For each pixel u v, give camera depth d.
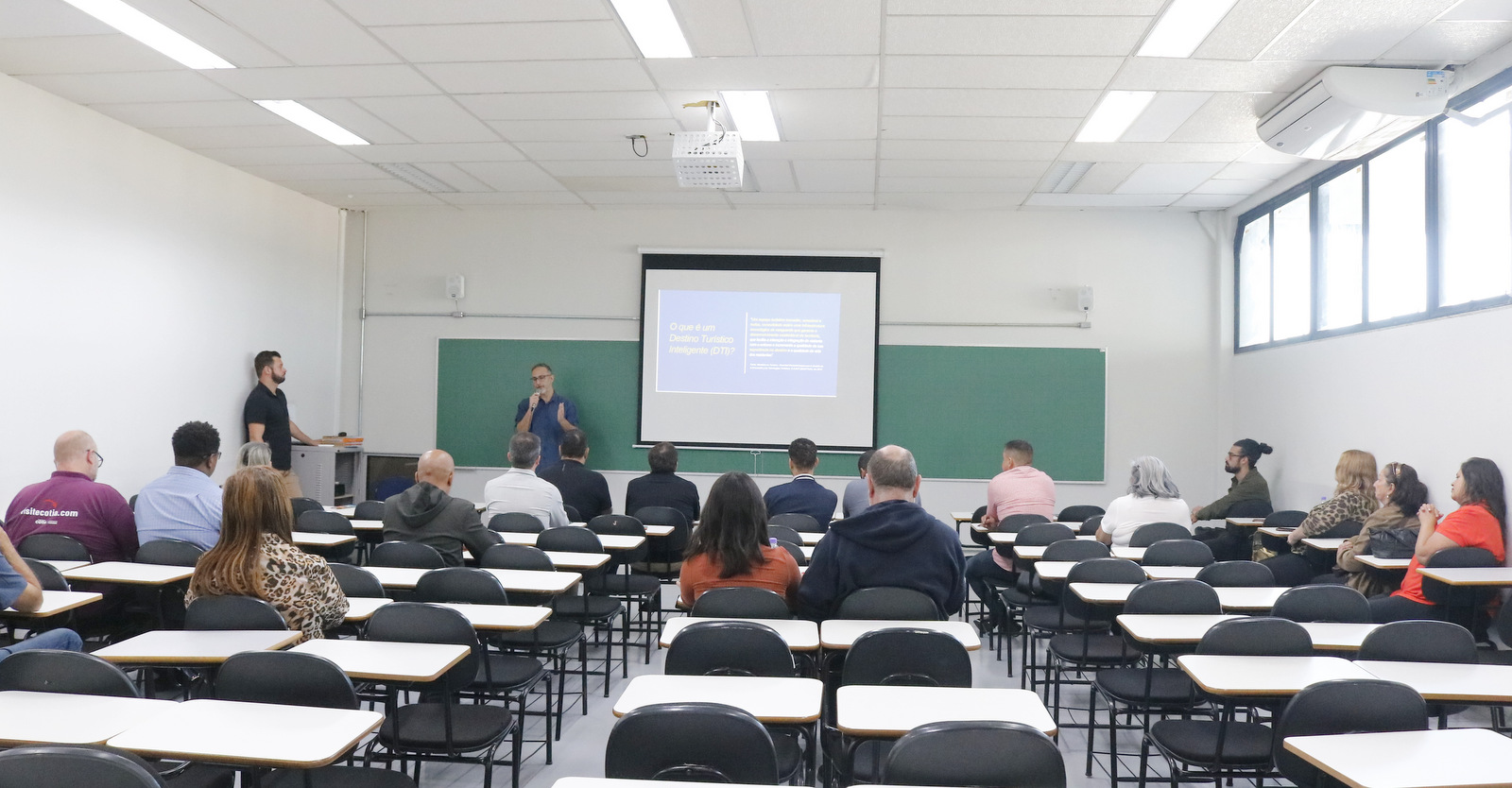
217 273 6.52
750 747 1.75
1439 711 2.76
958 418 7.66
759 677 2.25
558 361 8.00
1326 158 5.00
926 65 4.40
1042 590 4.54
